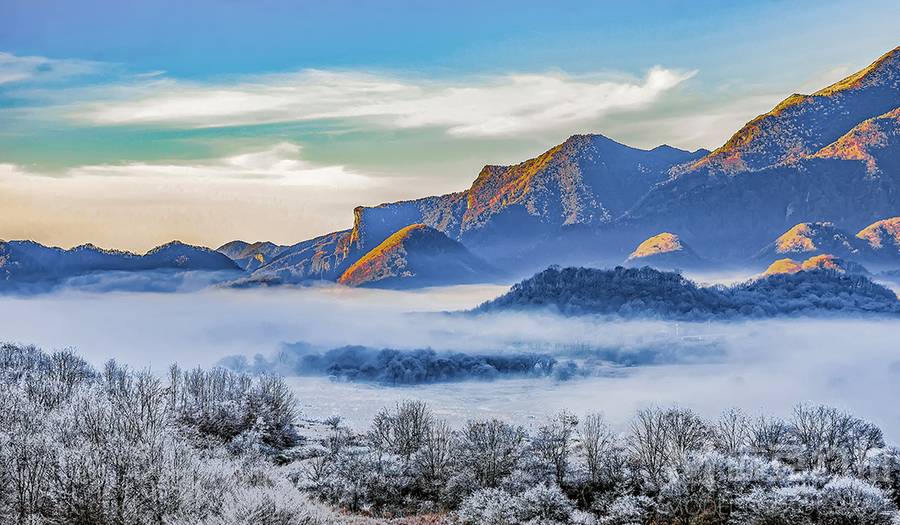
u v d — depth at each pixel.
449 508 91.31
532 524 80.44
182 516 58.88
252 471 81.25
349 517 84.06
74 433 73.06
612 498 90.19
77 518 57.88
